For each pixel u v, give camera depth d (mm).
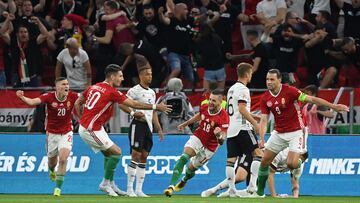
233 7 63844
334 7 65312
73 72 58000
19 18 60250
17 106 54688
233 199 41156
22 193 50531
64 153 44312
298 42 60219
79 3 65875
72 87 56656
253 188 45562
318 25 60812
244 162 45750
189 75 60500
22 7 60500
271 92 41438
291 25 60812
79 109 44844
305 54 61375
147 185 50781
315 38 60094
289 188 51125
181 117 52125
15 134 51125
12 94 54625
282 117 41531
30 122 54562
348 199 45500
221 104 44344
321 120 53531
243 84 44719
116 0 63781
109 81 43656
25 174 50812
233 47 64188
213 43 59500
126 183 50844
